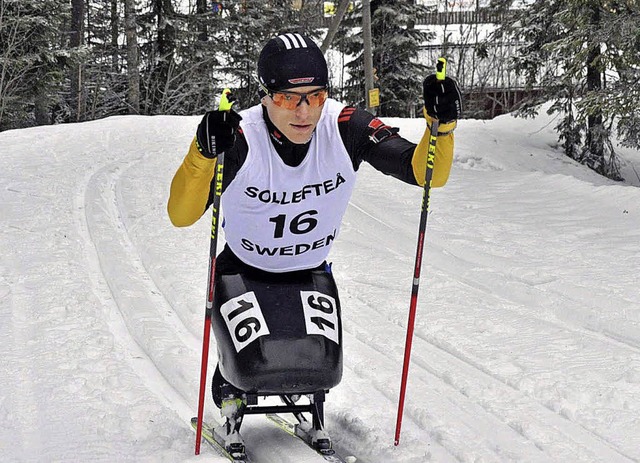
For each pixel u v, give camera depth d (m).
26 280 6.19
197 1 33.19
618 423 3.79
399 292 6.18
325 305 3.41
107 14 38.59
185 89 31.27
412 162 3.21
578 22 14.90
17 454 3.40
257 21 33.66
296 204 3.22
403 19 27.50
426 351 4.90
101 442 3.52
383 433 3.63
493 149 17.14
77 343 4.81
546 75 17.64
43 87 26.11
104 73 31.42
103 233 7.86
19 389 4.12
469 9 37.94
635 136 13.86
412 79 28.23
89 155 13.16
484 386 4.29
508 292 6.24
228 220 3.31
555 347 4.93
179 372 4.48
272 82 2.97
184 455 3.39
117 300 5.91
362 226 8.82
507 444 3.57
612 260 7.18
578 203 10.25
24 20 24.17
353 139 3.24
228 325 3.32
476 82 32.19
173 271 6.51
